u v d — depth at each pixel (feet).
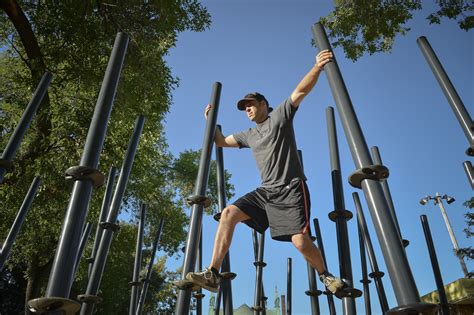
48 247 38.42
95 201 31.63
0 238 35.45
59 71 30.48
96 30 29.68
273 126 9.72
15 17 28.45
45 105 29.48
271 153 9.57
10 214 32.30
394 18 24.22
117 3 30.17
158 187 53.83
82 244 11.21
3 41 34.12
